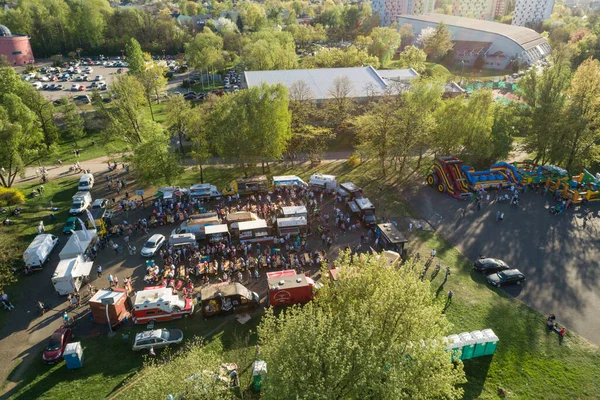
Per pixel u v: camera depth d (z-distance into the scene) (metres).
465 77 140.38
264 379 25.47
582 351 36.50
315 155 78.50
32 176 74.25
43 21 193.50
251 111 66.75
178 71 166.38
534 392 32.72
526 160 73.25
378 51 154.38
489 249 51.44
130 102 76.69
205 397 25.34
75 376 34.09
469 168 67.69
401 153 68.62
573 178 67.06
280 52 127.62
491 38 170.25
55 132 87.50
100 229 54.41
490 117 72.25
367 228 56.53
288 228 53.34
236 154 67.44
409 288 29.78
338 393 24.52
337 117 90.44
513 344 37.16
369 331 25.20
